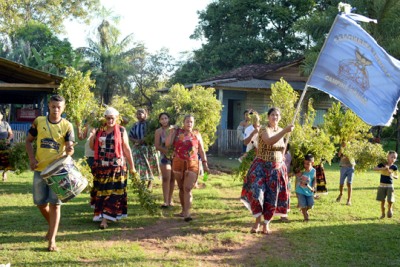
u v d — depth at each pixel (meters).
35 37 45.56
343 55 7.39
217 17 38.09
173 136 8.55
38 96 22.02
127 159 8.05
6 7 45.09
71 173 6.17
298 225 8.16
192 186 8.32
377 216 9.07
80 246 6.55
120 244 6.75
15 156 11.02
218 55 37.34
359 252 6.69
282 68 25.77
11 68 18.92
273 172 7.57
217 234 7.41
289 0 36.34
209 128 12.30
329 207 9.80
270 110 7.62
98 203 7.83
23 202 9.32
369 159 9.89
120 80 47.91
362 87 7.25
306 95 24.98
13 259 5.89
